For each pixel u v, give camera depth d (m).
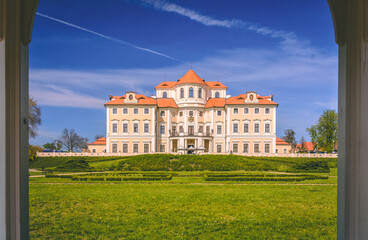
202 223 8.53
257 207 10.83
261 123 51.12
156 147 53.16
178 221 8.76
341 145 3.30
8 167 3.13
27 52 3.45
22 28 3.28
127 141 52.03
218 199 12.54
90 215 9.51
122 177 22.58
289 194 14.02
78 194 13.94
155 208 10.62
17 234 3.17
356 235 3.06
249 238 7.18
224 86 60.97
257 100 51.62
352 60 3.18
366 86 3.01
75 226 8.19
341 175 3.30
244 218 9.13
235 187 17.09
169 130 54.34
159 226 8.23
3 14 3.14
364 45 3.03
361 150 3.04
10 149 3.16
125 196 13.33
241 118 51.44
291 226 8.20
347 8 3.23
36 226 8.15
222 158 38.03
